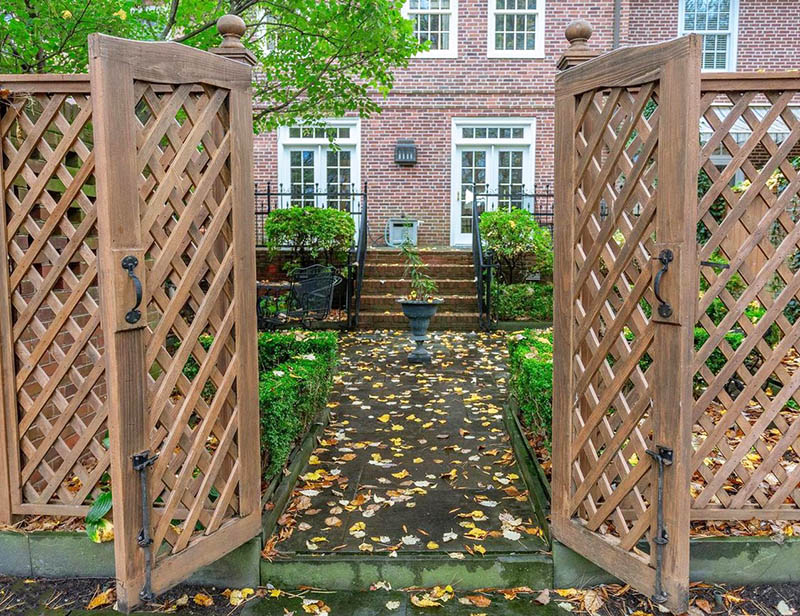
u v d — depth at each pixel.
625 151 2.15
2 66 3.90
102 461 2.52
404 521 2.76
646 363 3.53
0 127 2.37
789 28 10.96
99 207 1.86
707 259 2.33
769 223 2.29
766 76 2.21
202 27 4.48
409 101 10.91
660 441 2.03
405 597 2.37
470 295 8.55
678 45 1.87
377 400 4.80
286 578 2.44
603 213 5.85
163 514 2.11
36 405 2.49
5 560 2.52
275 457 2.90
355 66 5.48
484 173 11.16
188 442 2.24
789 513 2.47
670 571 2.01
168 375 2.12
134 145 1.93
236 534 2.38
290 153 11.12
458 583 2.43
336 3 4.96
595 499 2.45
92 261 2.43
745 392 2.40
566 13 10.70
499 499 2.99
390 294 8.73
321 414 4.19
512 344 4.38
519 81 10.86
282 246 9.12
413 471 3.36
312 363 3.90
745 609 2.28
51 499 2.62
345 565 2.43
